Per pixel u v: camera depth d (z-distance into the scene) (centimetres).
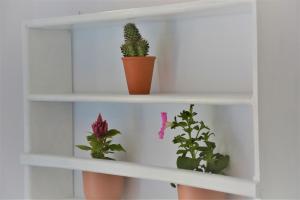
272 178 110
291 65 116
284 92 114
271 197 109
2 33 168
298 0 117
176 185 131
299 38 117
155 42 139
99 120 139
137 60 127
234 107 126
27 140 145
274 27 112
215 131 129
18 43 166
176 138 124
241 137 125
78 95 133
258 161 104
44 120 148
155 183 142
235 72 126
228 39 126
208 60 130
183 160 121
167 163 138
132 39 129
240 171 125
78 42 155
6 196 169
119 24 142
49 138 150
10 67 167
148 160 142
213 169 121
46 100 140
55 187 152
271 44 111
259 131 105
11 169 168
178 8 114
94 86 153
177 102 115
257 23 104
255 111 104
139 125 144
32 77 145
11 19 167
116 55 147
